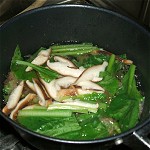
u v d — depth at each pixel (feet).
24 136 0.72
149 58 0.92
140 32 0.92
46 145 0.72
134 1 1.21
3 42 0.91
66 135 0.84
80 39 1.06
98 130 0.85
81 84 0.94
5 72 0.96
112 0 1.22
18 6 1.17
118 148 0.90
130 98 0.92
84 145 0.68
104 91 0.93
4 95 0.94
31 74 0.97
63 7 0.95
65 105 0.89
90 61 1.02
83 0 1.21
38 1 1.15
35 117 0.87
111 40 1.03
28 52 1.03
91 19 0.99
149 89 0.94
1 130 0.91
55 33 1.03
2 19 1.16
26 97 0.92
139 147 0.68
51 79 0.95
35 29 0.99
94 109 0.89
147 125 0.68
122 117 0.87
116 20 0.96
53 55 1.03
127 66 1.01
